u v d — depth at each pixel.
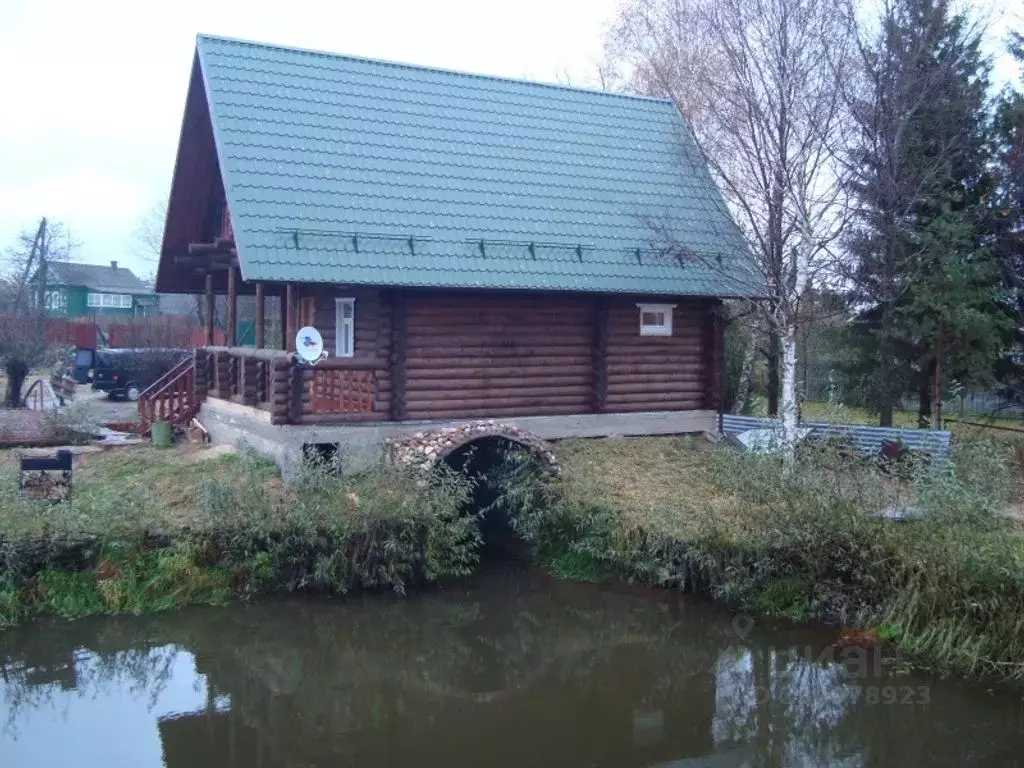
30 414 19.89
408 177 16.30
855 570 10.91
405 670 10.52
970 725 8.82
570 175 18.14
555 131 19.03
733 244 18.02
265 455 15.14
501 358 16.33
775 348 22.58
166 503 13.19
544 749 8.52
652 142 19.94
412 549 12.57
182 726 8.95
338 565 12.26
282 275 13.73
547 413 16.80
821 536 11.09
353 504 12.35
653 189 18.73
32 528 11.35
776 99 17.02
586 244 16.83
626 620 12.02
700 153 19.20
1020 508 13.41
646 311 17.72
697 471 15.29
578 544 13.53
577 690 9.98
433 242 15.41
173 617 11.40
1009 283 20.06
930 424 19.78
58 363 30.20
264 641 11.23
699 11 24.06
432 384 15.73
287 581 12.14
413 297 15.57
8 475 13.14
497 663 10.73
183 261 19.00
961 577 10.05
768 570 11.48
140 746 8.48
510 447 14.70
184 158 17.33
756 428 17.67
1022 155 19.33
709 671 10.45
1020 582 9.60
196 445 17.34
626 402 17.52
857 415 22.66
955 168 20.08
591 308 17.14
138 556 11.74
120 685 9.91
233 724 9.02
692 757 8.38
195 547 11.91
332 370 14.81
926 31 18.70
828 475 11.79
